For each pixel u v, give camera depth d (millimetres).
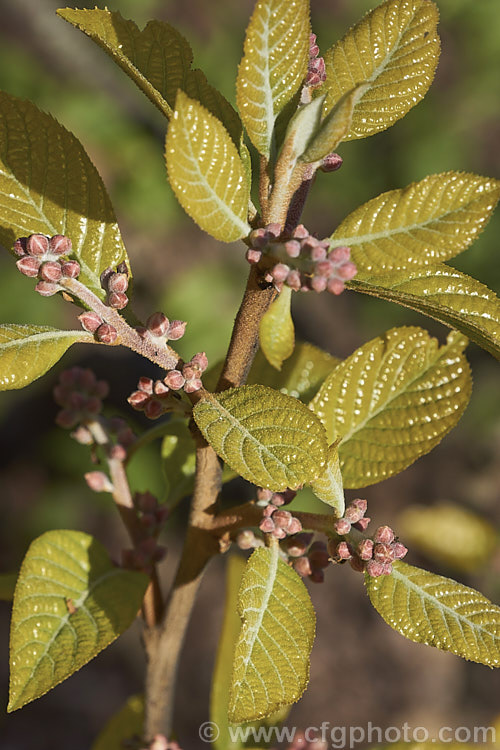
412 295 691
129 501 789
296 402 677
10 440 2285
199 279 2350
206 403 686
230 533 740
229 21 2545
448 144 2523
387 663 2207
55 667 728
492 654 699
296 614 700
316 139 672
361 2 2533
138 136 2336
